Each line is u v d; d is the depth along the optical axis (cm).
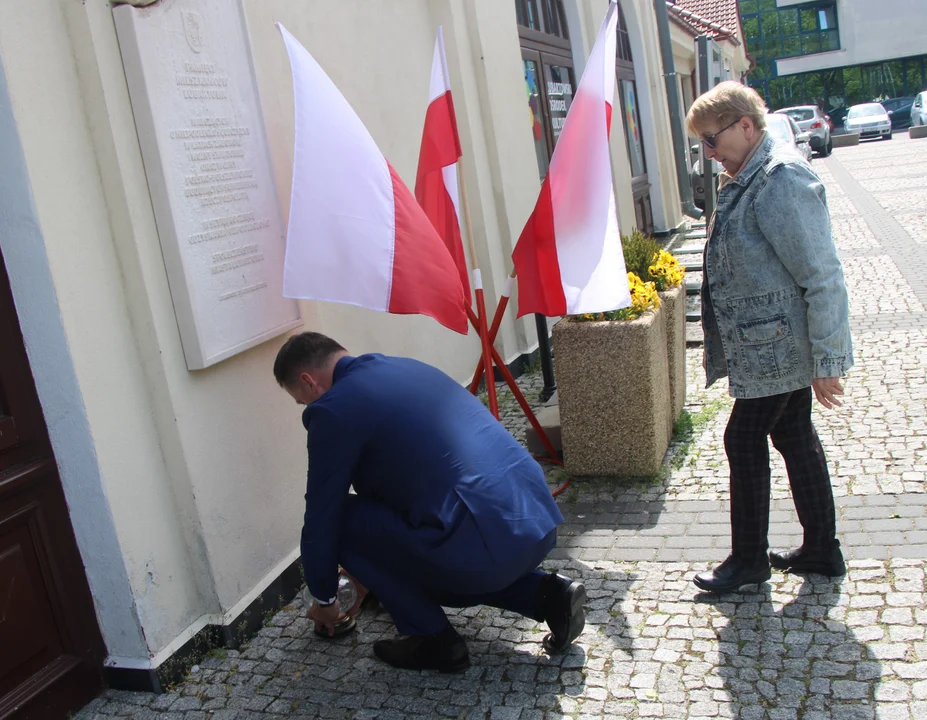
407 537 256
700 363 601
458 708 262
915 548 315
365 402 255
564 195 362
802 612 286
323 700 275
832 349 261
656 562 334
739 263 273
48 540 272
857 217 1206
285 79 380
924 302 677
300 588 349
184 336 293
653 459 405
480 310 400
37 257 254
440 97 383
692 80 1862
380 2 489
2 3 244
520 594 279
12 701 260
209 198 302
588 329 397
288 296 301
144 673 285
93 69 266
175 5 290
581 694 260
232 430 317
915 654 257
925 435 415
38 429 269
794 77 4125
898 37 3884
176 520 300
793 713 239
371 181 310
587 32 941
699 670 264
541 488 266
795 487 300
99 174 274
